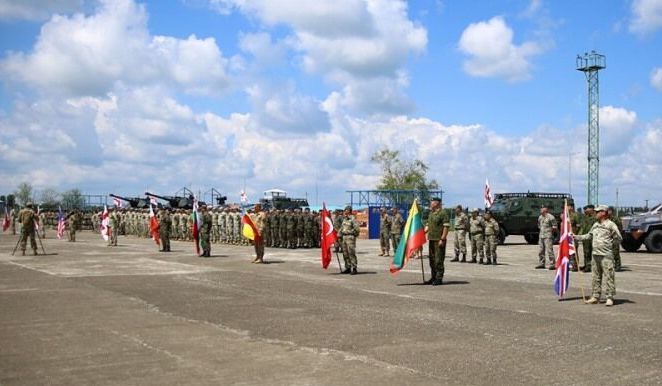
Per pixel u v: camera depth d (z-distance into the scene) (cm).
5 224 5744
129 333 1001
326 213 2077
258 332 1007
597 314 1172
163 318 1138
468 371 760
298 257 2627
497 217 3562
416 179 7625
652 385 700
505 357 832
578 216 2052
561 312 1196
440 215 1652
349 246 1941
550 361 810
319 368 777
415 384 704
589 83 5050
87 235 5041
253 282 1712
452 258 2612
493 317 1141
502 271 2052
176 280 1753
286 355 847
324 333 998
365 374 748
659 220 2866
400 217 2712
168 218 3002
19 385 704
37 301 1346
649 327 1040
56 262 2342
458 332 1002
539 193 3681
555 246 3325
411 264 2338
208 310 1228
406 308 1252
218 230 3766
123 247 3331
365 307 1266
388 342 929
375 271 2050
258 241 2341
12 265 2212
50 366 789
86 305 1291
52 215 6544
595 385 700
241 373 754
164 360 820
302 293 1485
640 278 1802
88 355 848
